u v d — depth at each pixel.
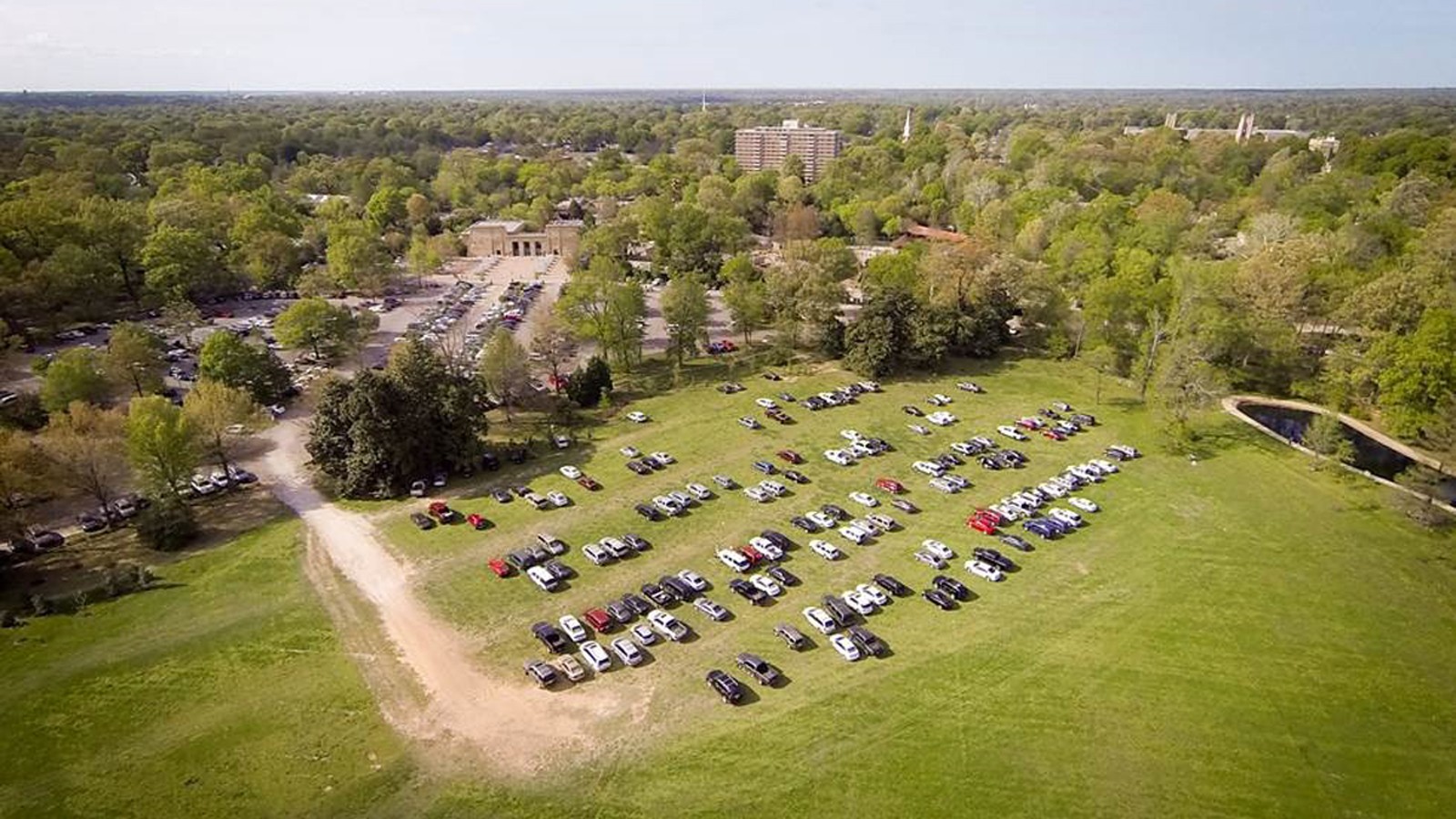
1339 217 192.75
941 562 89.62
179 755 62.88
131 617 79.56
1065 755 63.66
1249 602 83.88
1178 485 109.38
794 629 77.38
